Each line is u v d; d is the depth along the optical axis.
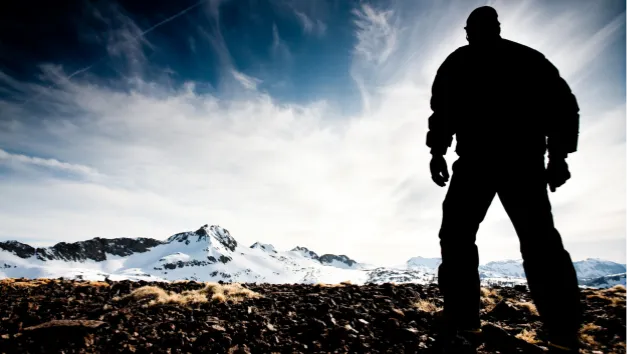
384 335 4.26
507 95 2.85
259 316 5.37
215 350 3.95
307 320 5.05
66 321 4.59
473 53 3.10
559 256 2.57
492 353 3.19
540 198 2.68
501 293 7.46
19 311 6.02
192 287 8.39
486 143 2.84
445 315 3.11
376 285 8.74
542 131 2.80
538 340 3.66
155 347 4.02
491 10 3.18
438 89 3.27
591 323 4.09
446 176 3.29
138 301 6.85
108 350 3.96
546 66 2.84
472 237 3.03
